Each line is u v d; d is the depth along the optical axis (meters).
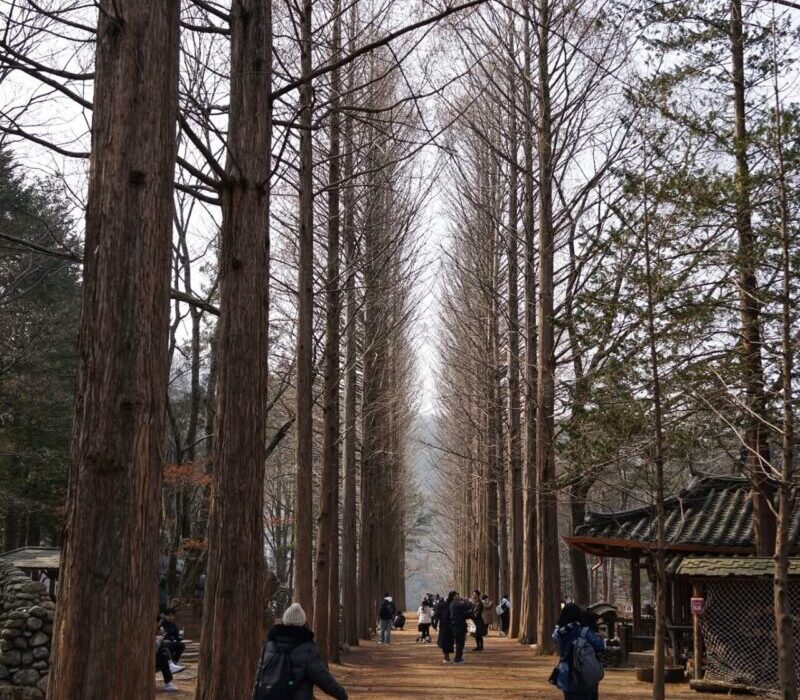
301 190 15.15
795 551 16.14
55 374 29.05
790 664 9.59
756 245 10.95
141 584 4.93
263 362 8.87
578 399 13.20
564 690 8.37
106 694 4.72
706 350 12.06
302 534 14.91
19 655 12.07
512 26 22.02
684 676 16.03
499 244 27.20
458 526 62.12
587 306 12.70
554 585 22.80
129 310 5.10
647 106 16.06
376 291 22.73
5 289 23.53
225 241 8.87
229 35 9.23
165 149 5.41
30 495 29.58
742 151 11.28
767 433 11.80
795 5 9.79
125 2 5.40
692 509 18.67
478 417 40.69
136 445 4.99
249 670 8.48
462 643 21.97
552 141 22.44
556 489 19.31
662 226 11.83
